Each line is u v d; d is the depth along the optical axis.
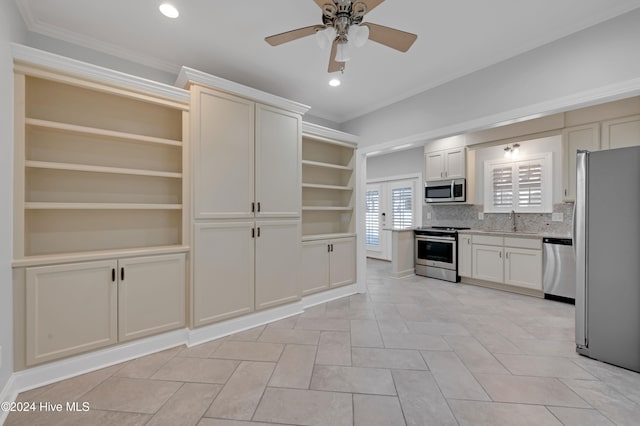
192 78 2.44
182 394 1.76
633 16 2.03
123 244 2.47
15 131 1.82
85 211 2.31
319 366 2.08
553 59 2.39
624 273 2.06
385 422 1.52
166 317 2.37
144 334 2.26
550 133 4.07
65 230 2.23
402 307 3.40
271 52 2.64
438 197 5.23
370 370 2.03
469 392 1.78
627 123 3.38
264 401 1.69
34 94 2.13
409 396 1.74
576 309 2.27
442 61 2.77
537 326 2.82
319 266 3.58
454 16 2.15
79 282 2.01
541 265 3.75
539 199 4.28
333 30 1.70
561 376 1.95
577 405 1.66
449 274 4.67
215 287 2.57
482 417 1.56
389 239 6.61
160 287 2.34
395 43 1.84
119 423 1.52
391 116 3.72
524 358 2.20
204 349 2.35
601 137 3.57
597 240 2.18
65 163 2.16
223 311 2.62
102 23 2.22
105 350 2.10
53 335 1.91
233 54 2.67
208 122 2.53
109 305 2.12
